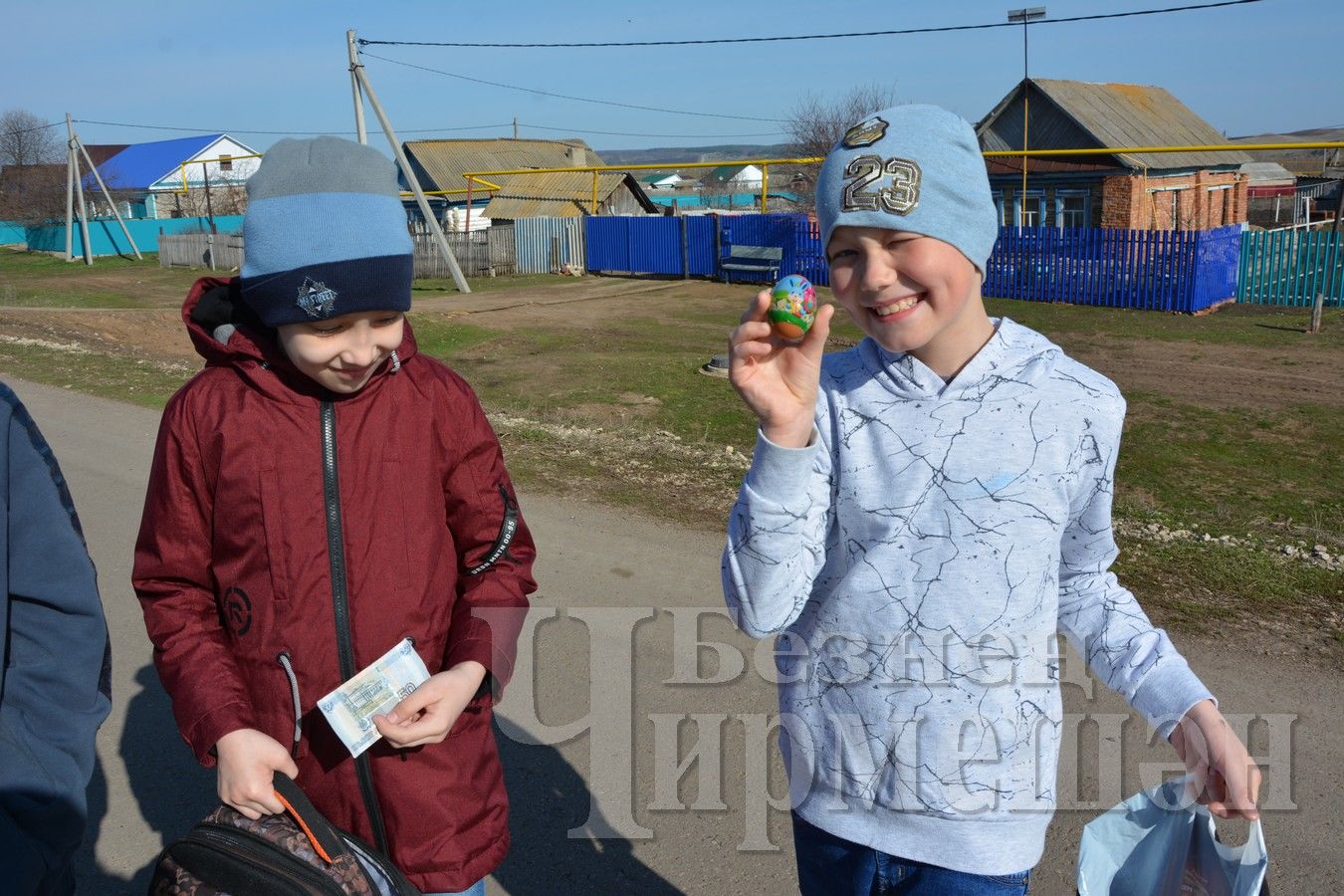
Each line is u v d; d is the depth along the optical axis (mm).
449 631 1946
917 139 1569
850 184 1579
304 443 1787
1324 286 19844
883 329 1632
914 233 1551
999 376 1671
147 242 45562
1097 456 1682
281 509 1770
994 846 1712
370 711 1724
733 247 26375
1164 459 9555
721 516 5945
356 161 1710
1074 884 2875
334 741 1818
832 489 1733
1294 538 6160
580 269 29797
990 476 1641
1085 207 26281
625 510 6008
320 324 1669
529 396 12211
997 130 27391
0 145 63406
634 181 41469
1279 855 2967
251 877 1625
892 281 1592
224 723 1719
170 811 3283
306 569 1778
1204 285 19609
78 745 1651
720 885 2920
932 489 1662
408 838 1851
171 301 24609
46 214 51312
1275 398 12102
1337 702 3752
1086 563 1826
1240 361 14602
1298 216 42188
